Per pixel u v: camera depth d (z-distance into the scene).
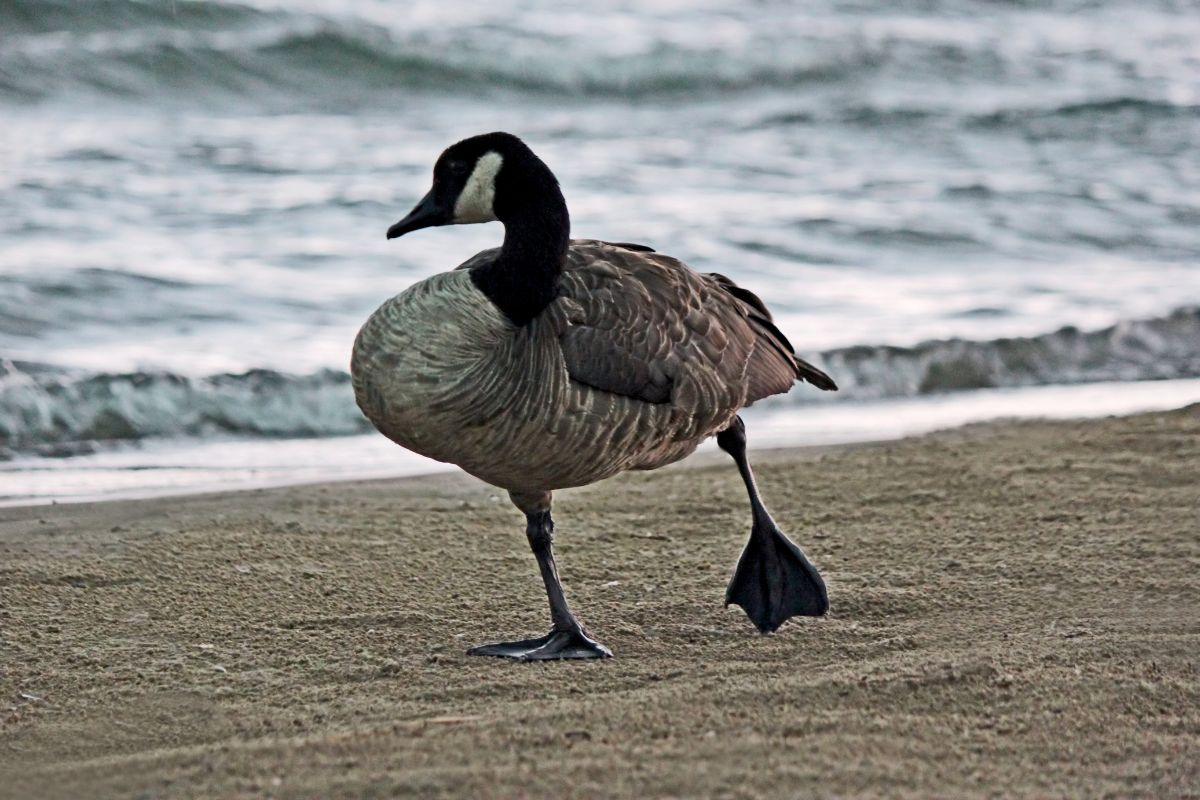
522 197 9.10
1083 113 32.62
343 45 32.78
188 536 12.36
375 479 14.67
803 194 25.97
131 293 19.17
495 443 8.87
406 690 8.86
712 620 10.26
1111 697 8.41
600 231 22.77
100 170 24.72
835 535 12.26
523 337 8.91
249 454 15.77
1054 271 22.73
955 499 13.24
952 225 24.58
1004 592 10.66
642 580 11.25
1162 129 31.58
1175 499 12.98
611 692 8.76
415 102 32.75
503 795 7.08
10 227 21.36
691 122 32.06
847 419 17.19
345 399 16.86
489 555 11.94
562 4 39.06
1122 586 10.70
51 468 14.95
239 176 25.05
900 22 41.84
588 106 33.81
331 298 19.64
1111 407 17.50
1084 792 7.20
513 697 8.70
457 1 37.84
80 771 7.62
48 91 29.92
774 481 14.11
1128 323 19.98
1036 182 27.34
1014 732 7.92
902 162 29.00
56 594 10.78
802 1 42.03
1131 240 24.36
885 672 8.78
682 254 22.28
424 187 24.67
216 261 20.69
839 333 19.38
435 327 8.75
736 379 9.92
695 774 7.30
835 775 7.31
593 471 9.34
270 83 31.88
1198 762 7.59
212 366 16.97
